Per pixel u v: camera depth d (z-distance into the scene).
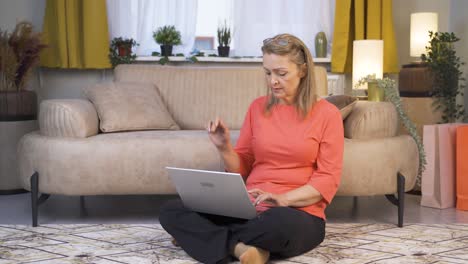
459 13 4.85
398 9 5.12
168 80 4.09
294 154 2.51
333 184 2.48
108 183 3.19
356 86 4.23
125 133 3.47
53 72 4.92
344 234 2.94
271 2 5.00
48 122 3.32
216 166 3.25
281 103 2.57
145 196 4.14
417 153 3.34
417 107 4.41
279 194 2.47
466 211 3.71
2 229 3.07
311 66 2.48
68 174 3.18
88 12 4.70
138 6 4.88
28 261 2.46
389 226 3.17
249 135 2.65
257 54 5.00
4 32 4.40
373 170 3.17
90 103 3.61
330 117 2.51
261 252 2.32
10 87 4.30
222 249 2.33
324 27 5.06
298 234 2.34
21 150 3.31
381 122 3.25
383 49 4.88
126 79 4.07
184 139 3.27
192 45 4.94
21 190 4.24
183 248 2.47
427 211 3.69
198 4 5.02
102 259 2.48
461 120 4.80
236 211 2.38
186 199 2.50
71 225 3.15
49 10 4.75
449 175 3.81
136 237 2.87
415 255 2.55
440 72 4.36
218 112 4.01
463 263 2.44
